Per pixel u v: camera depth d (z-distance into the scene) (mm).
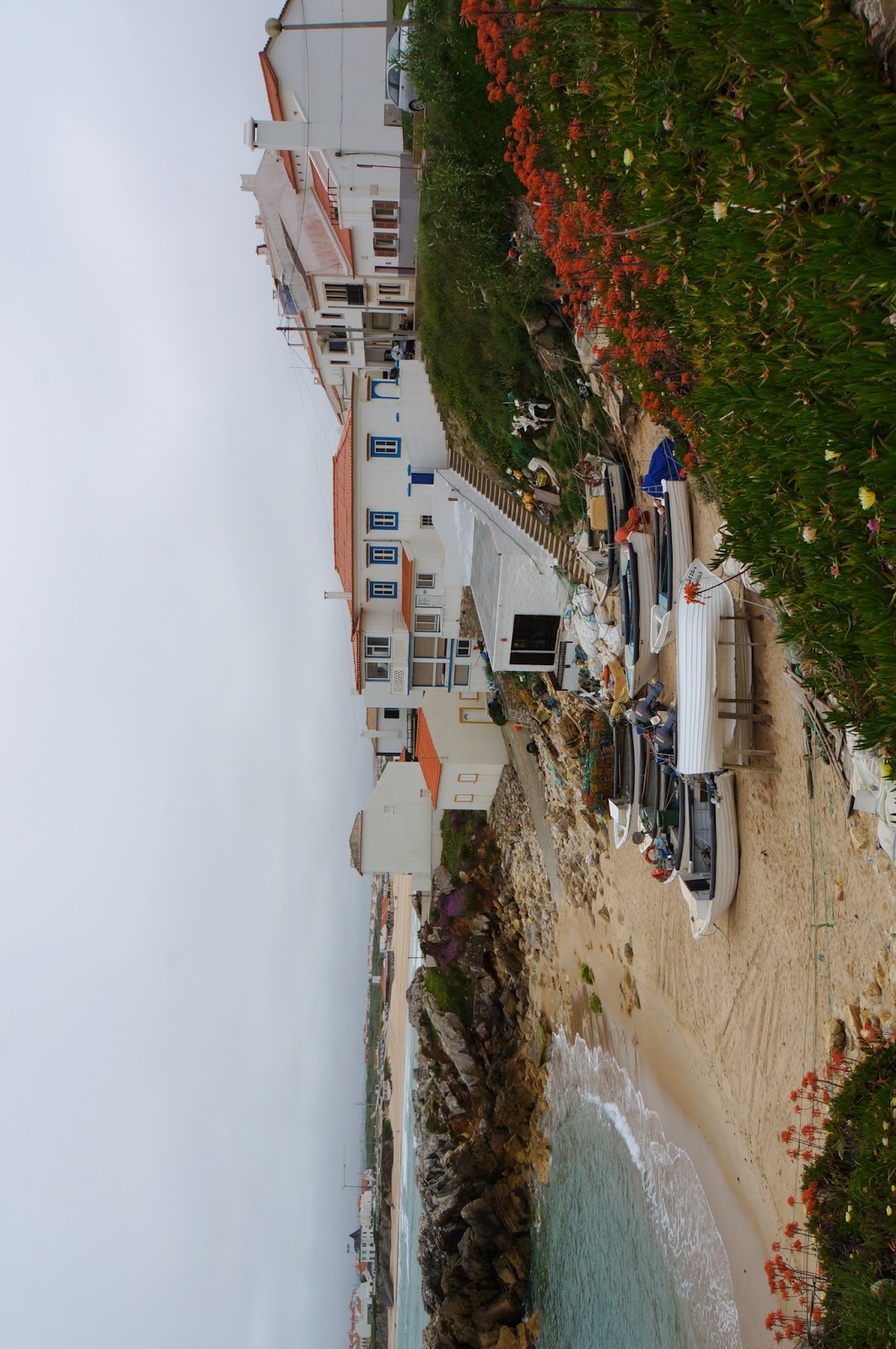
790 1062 12359
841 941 10703
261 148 18922
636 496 14023
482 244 14500
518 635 19766
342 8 17875
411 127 17703
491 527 19000
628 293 9078
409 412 19875
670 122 6332
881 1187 8797
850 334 4906
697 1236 16109
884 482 5160
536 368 15555
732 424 6660
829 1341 9805
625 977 20109
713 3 5480
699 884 13812
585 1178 22828
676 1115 17141
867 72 4629
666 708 13602
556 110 9727
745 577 11070
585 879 22891
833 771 10367
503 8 10531
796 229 5129
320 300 24172
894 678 5547
